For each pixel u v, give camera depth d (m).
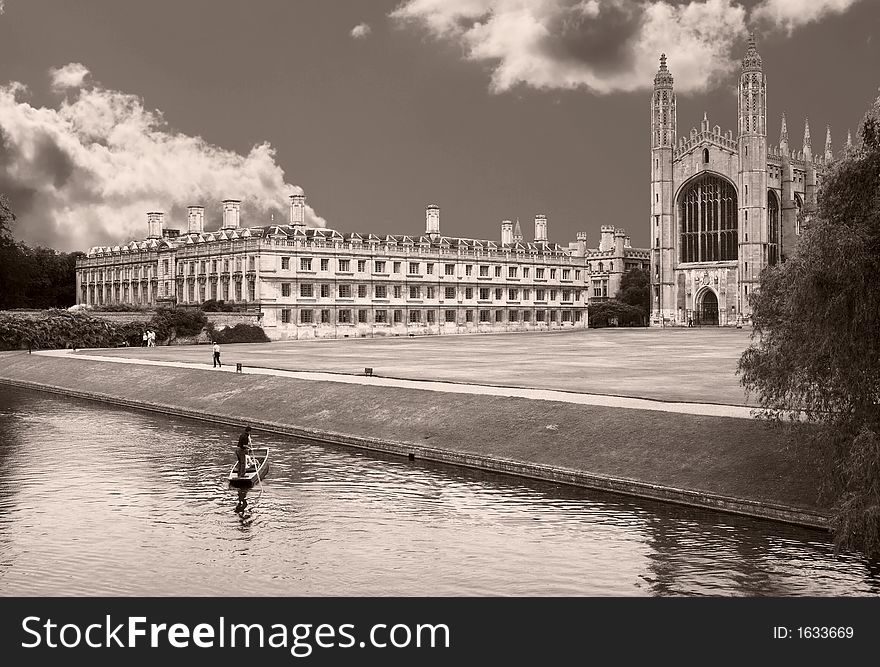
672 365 72.50
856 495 26.61
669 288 194.00
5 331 108.12
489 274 170.88
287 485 38.28
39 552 29.41
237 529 31.78
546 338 133.25
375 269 152.25
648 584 26.20
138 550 29.56
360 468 41.84
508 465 40.56
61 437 50.69
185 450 46.53
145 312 130.88
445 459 43.12
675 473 36.47
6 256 139.12
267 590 26.20
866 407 28.25
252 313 134.38
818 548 28.98
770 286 31.55
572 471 38.47
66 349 107.50
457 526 31.88
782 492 32.97
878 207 27.95
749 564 27.59
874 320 27.77
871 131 29.25
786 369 30.52
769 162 186.00
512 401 47.91
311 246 142.62
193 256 150.88
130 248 170.75
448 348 103.81
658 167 194.25
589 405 45.38
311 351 98.62
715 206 188.00
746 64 179.12
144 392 66.75
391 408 50.69
